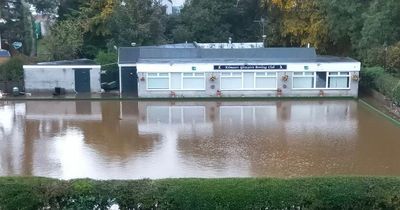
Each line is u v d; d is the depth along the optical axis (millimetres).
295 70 40594
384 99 37812
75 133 28469
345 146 25219
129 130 29188
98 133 28453
